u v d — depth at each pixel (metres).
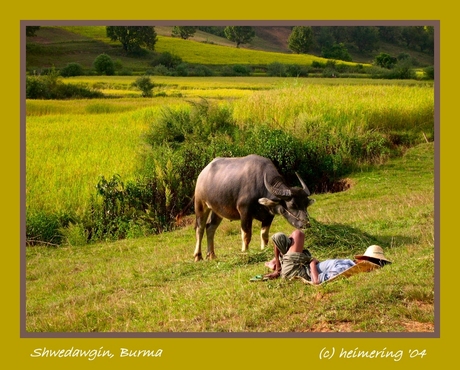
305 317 7.81
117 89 53.41
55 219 18.45
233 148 22.19
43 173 22.05
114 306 9.91
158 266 12.55
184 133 25.39
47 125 30.88
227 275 10.34
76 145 26.14
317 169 22.22
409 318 7.61
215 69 68.50
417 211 13.29
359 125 25.41
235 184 12.15
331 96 29.73
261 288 9.05
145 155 23.00
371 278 8.60
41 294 12.23
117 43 79.69
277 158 21.94
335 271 9.02
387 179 20.59
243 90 47.44
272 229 15.59
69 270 14.29
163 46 81.69
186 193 20.17
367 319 7.60
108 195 18.95
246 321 7.95
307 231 11.26
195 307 8.84
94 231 18.42
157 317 8.91
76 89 47.56
